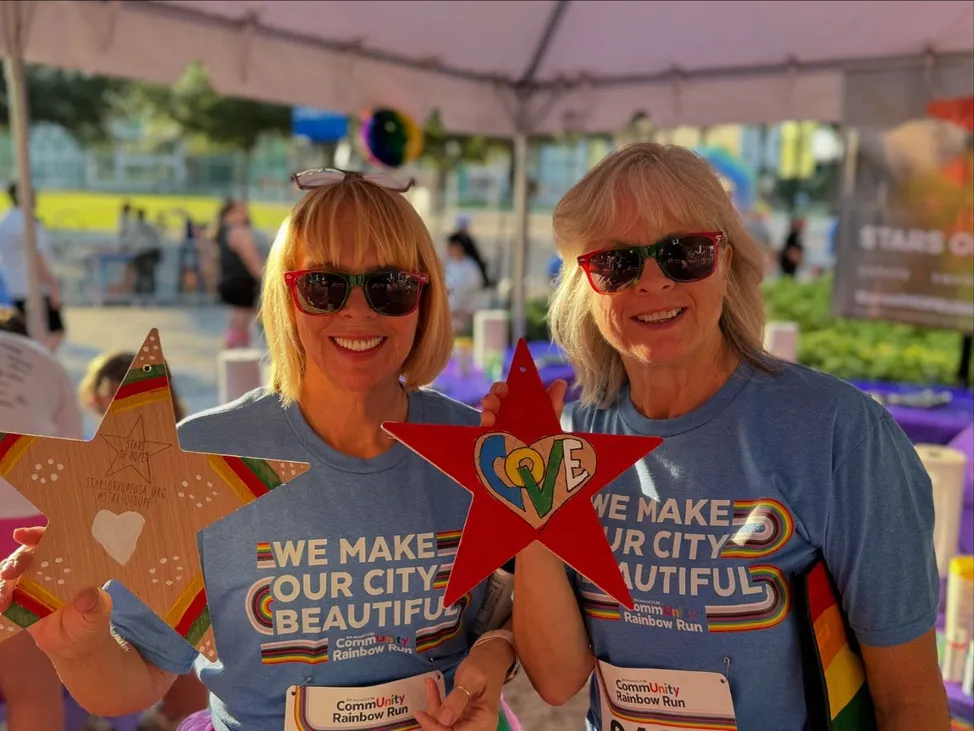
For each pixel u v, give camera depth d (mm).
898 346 7043
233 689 1559
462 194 23906
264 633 1511
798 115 4660
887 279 4660
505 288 12547
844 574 1438
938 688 1439
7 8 3113
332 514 1521
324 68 4215
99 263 12500
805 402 1448
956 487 2328
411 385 1707
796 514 1438
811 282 9898
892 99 4352
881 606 1408
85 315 11930
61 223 17719
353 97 4391
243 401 1634
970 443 3041
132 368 1323
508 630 1680
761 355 1549
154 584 1330
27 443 1293
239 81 3840
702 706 1466
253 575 1506
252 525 1508
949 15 3863
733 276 1552
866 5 3842
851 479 1398
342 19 4008
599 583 1357
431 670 1582
